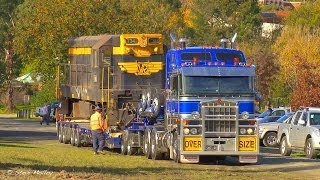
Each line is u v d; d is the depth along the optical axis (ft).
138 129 301.02
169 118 269.23
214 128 255.91
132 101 333.83
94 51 349.41
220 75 257.14
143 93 311.88
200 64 258.78
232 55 266.16
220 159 277.85
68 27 587.27
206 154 255.09
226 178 203.41
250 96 258.57
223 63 259.80
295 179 207.00
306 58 574.97
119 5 647.97
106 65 340.39
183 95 255.70
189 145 255.09
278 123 387.55
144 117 301.63
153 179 196.13
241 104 257.75
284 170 238.68
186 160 255.91
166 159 278.26
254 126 257.96
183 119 255.09
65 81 417.69
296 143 315.37
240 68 259.80
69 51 414.21
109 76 339.77
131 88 337.72
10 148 323.98
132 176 203.10
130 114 319.27
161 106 294.25
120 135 314.35
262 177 209.87
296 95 462.60
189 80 256.32
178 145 257.14
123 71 337.93
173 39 279.49
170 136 266.57
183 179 197.77
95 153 305.32
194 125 254.88
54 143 392.88
